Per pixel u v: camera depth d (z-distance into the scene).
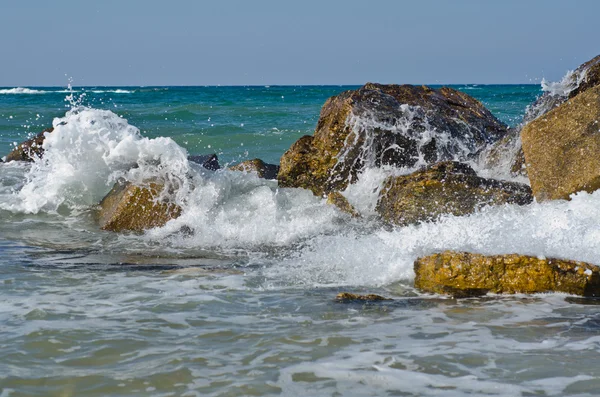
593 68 8.91
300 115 26.94
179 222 8.15
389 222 8.01
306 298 5.41
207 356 4.14
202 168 9.02
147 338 4.45
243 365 4.01
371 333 4.54
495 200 7.60
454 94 11.25
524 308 5.10
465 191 7.76
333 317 4.90
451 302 5.29
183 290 5.63
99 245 7.46
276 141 17.81
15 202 9.25
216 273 6.24
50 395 3.62
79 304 5.19
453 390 3.64
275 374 3.88
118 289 5.64
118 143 8.95
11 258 6.80
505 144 9.18
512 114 24.88
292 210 8.32
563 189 7.13
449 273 5.54
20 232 8.09
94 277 6.05
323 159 9.32
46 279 5.95
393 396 3.58
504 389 3.64
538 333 4.52
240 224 8.01
